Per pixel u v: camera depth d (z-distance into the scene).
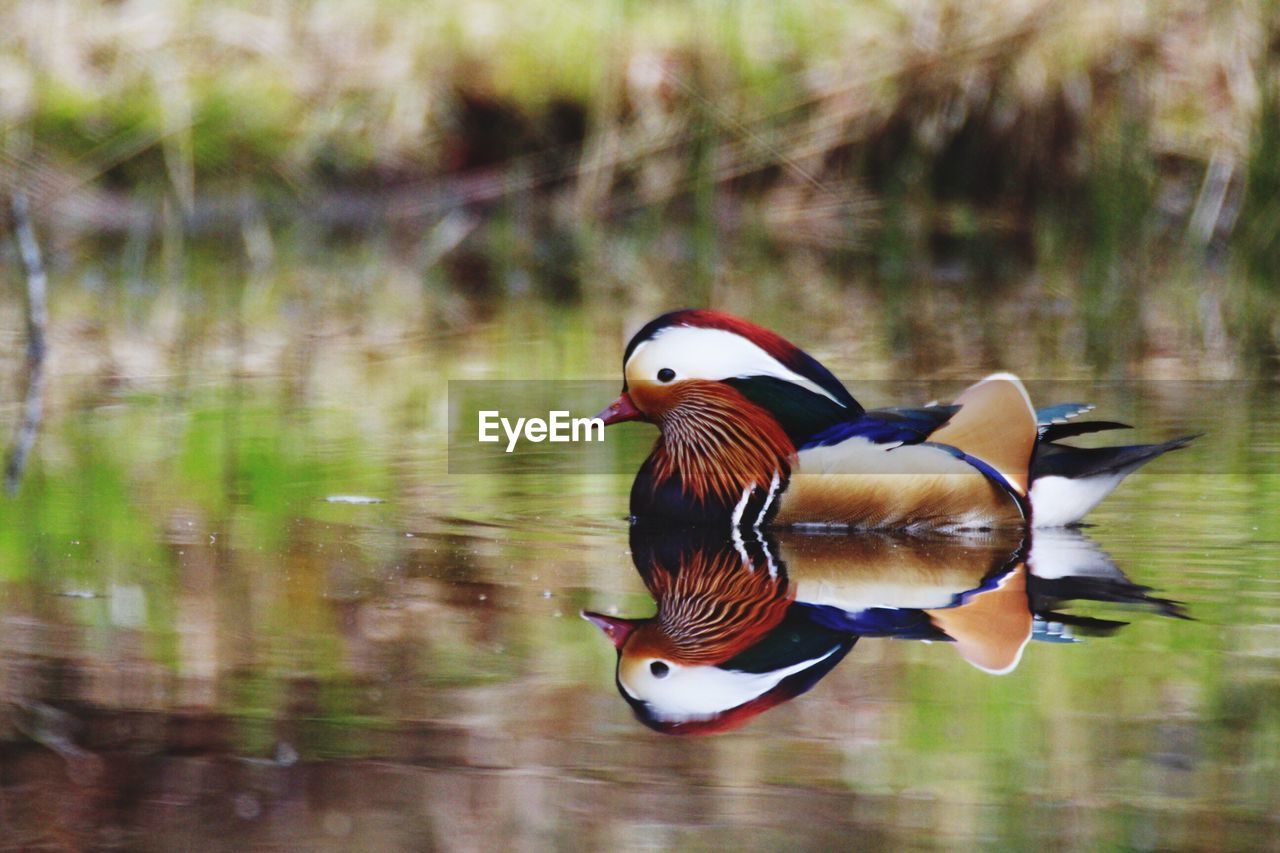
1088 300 16.61
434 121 21.70
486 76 21.69
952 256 19.69
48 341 13.99
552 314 15.89
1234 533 8.17
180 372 12.74
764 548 8.31
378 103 21.75
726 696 5.48
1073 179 19.55
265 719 5.26
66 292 16.59
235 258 19.14
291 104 21.66
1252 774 4.74
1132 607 6.66
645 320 15.52
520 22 22.08
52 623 6.34
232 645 6.06
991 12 19.95
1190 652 5.93
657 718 5.26
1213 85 18.73
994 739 5.04
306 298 16.61
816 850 4.29
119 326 14.80
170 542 7.75
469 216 21.36
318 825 4.43
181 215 20.64
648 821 4.47
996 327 14.95
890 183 20.38
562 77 21.58
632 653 6.00
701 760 4.89
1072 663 5.82
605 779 4.77
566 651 6.04
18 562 7.32
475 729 5.16
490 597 6.86
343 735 5.12
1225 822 4.42
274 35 22.08
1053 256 19.41
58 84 20.80
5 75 20.47
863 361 13.20
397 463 9.84
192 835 4.39
